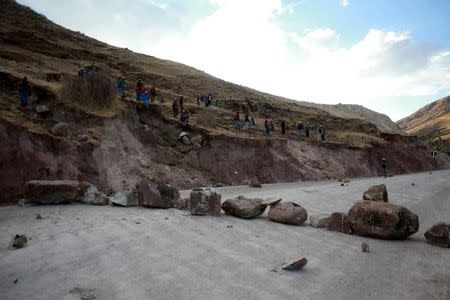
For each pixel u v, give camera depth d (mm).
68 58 43062
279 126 51781
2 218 11836
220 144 30375
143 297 6598
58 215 12391
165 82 54375
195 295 6848
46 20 57531
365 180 38688
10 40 38719
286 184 30125
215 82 67000
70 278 7152
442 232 11875
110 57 52625
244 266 8586
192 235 10812
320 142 45938
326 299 7207
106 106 24594
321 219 13562
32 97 21844
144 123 27375
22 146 17031
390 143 63219
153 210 14242
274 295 7137
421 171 63531
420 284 8422
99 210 13625
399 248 11445
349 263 9586
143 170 22656
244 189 24453
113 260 8234
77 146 19812
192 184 24484
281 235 11891
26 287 6680
